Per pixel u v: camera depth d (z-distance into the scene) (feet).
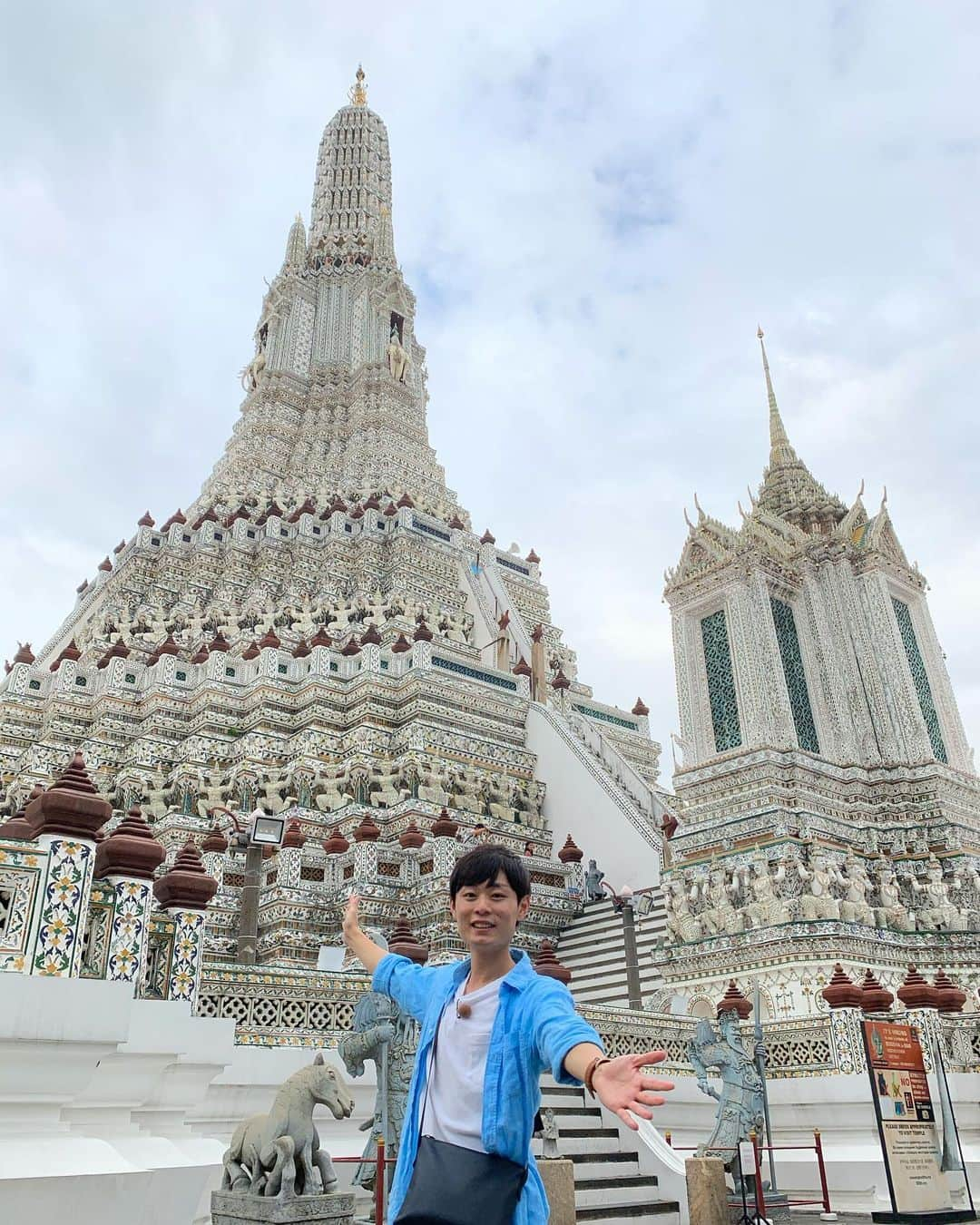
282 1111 24.23
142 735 111.45
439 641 130.62
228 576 150.71
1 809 98.32
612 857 99.60
